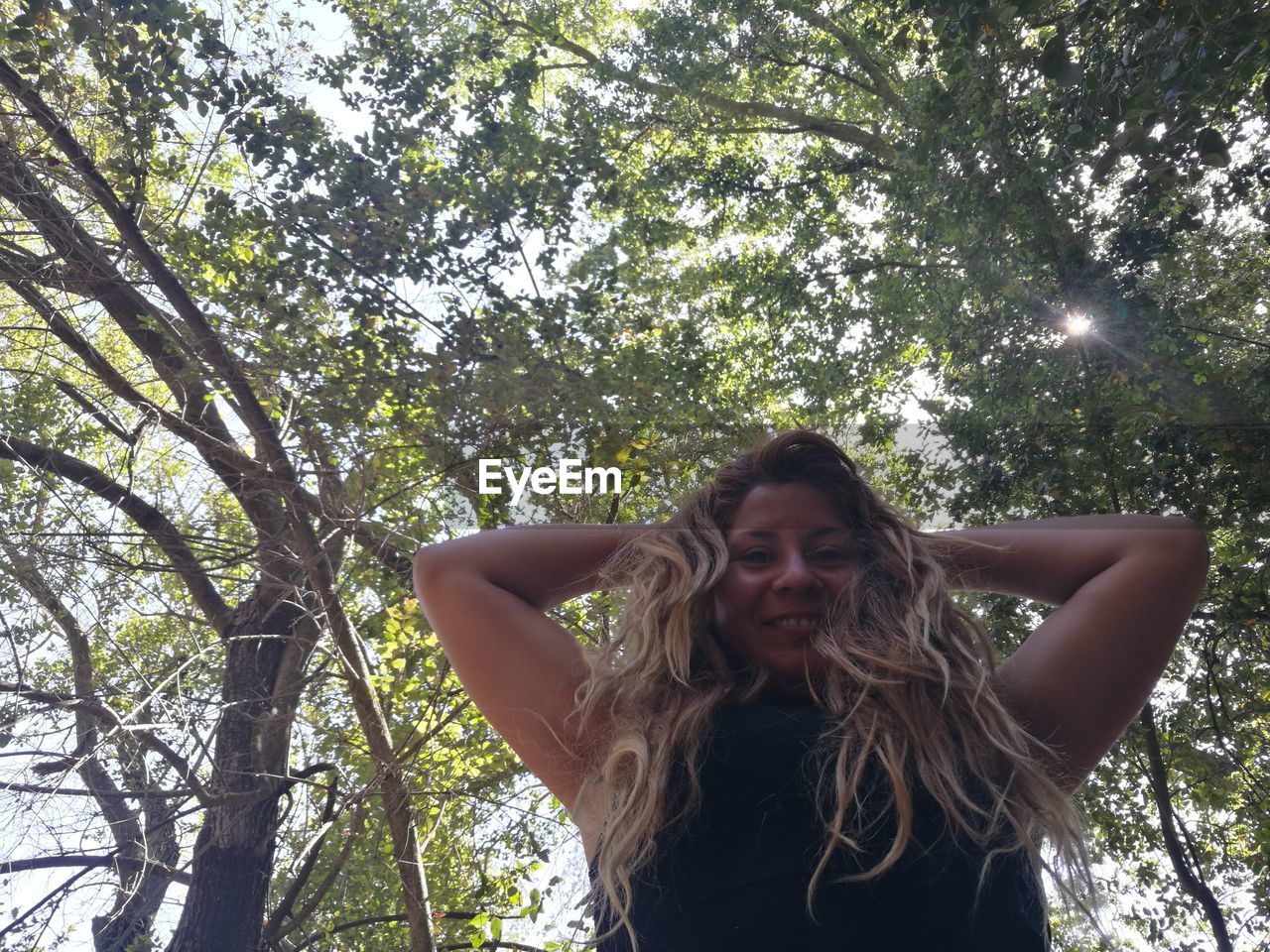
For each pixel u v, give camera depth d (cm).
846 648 125
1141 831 736
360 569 660
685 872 114
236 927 657
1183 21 353
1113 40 448
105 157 597
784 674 132
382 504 557
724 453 562
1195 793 721
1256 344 583
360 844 768
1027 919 117
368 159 564
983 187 612
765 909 110
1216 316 606
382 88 623
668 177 1072
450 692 629
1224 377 572
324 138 579
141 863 631
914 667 122
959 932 111
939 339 719
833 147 1149
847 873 111
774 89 1113
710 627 134
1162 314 594
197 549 692
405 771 605
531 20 927
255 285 535
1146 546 143
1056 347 620
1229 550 606
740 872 113
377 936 838
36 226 555
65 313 631
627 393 554
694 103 1039
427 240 549
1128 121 375
